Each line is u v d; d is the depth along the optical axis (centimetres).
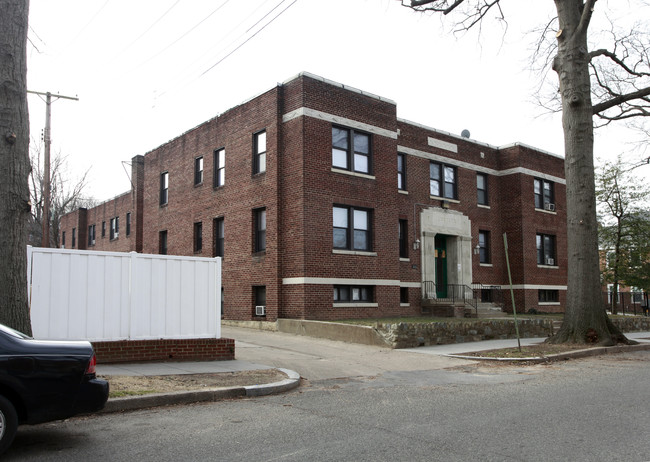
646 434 647
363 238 2123
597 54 1912
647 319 2561
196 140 2544
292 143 2000
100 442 621
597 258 1736
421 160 2483
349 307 2016
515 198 2819
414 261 2375
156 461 549
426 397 911
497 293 2717
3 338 582
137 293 1189
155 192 2869
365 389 1005
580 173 1742
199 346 1252
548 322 2102
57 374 588
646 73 2072
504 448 589
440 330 1714
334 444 609
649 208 3019
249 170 2169
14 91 827
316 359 1365
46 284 1075
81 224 4141
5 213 805
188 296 1260
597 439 625
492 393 945
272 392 959
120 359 1149
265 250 2062
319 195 1970
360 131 2142
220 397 897
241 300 2155
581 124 1748
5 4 832
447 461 544
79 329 1109
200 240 2506
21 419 580
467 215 2664
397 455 565
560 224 3039
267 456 564
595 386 1016
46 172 2595
